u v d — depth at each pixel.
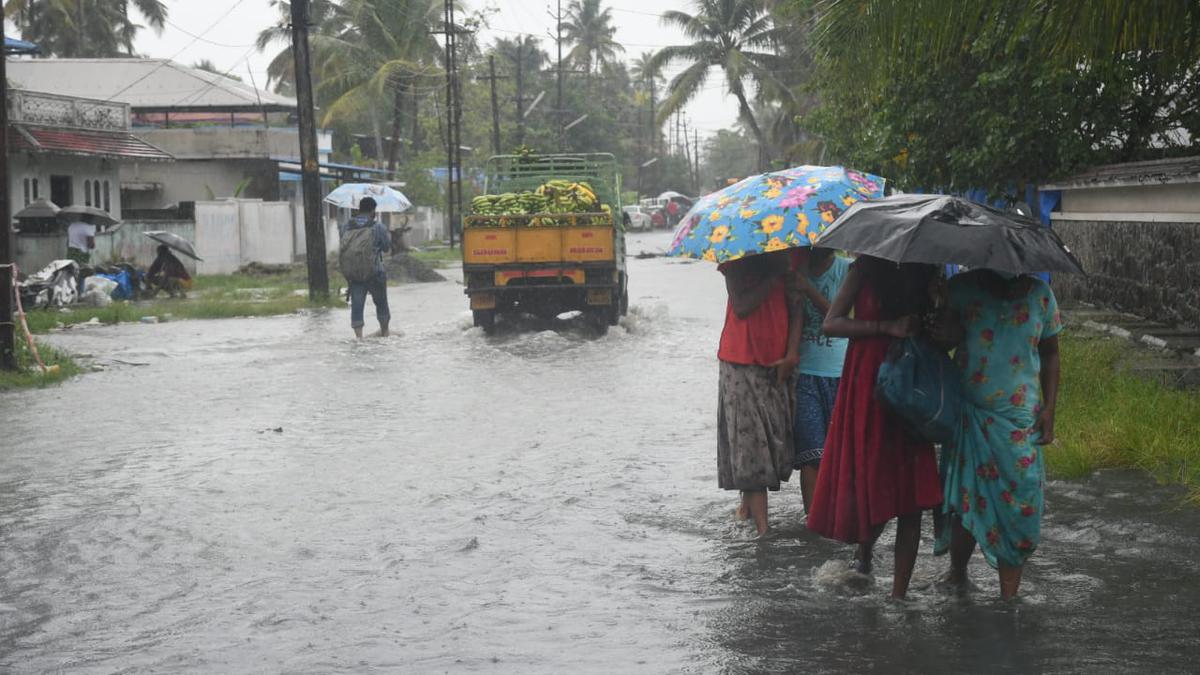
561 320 19.02
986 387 4.98
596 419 10.30
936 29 7.86
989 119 14.69
